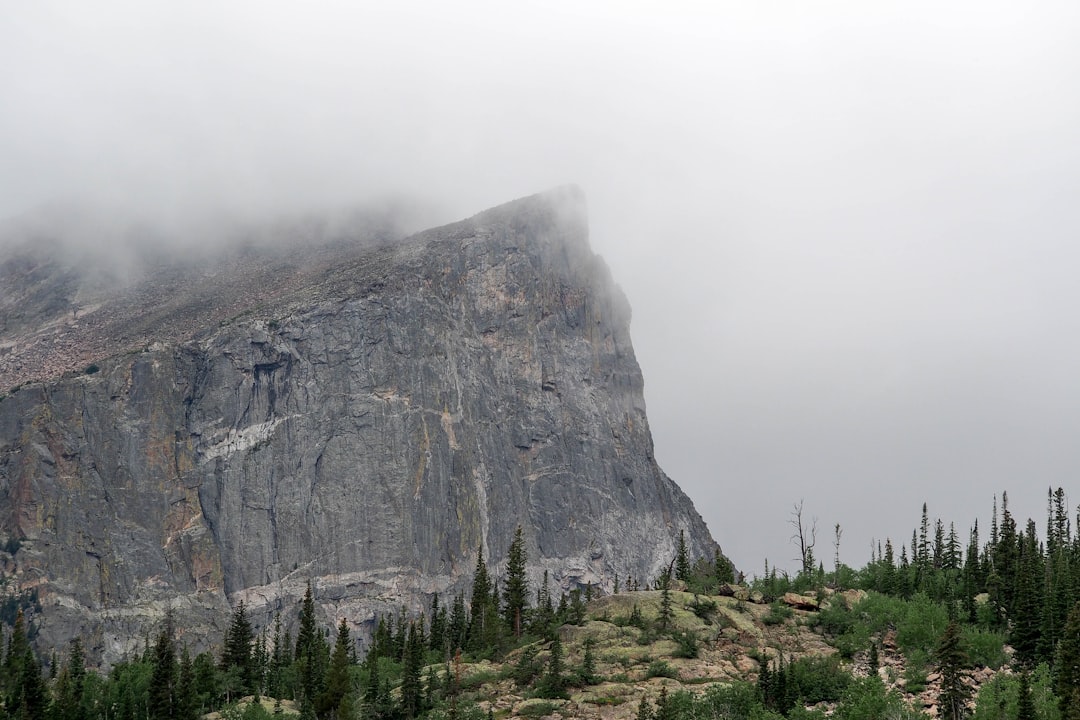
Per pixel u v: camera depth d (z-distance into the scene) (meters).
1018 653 167.75
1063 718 135.75
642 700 154.00
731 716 153.00
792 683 160.88
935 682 159.38
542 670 181.00
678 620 188.62
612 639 186.00
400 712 179.25
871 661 169.88
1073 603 164.50
